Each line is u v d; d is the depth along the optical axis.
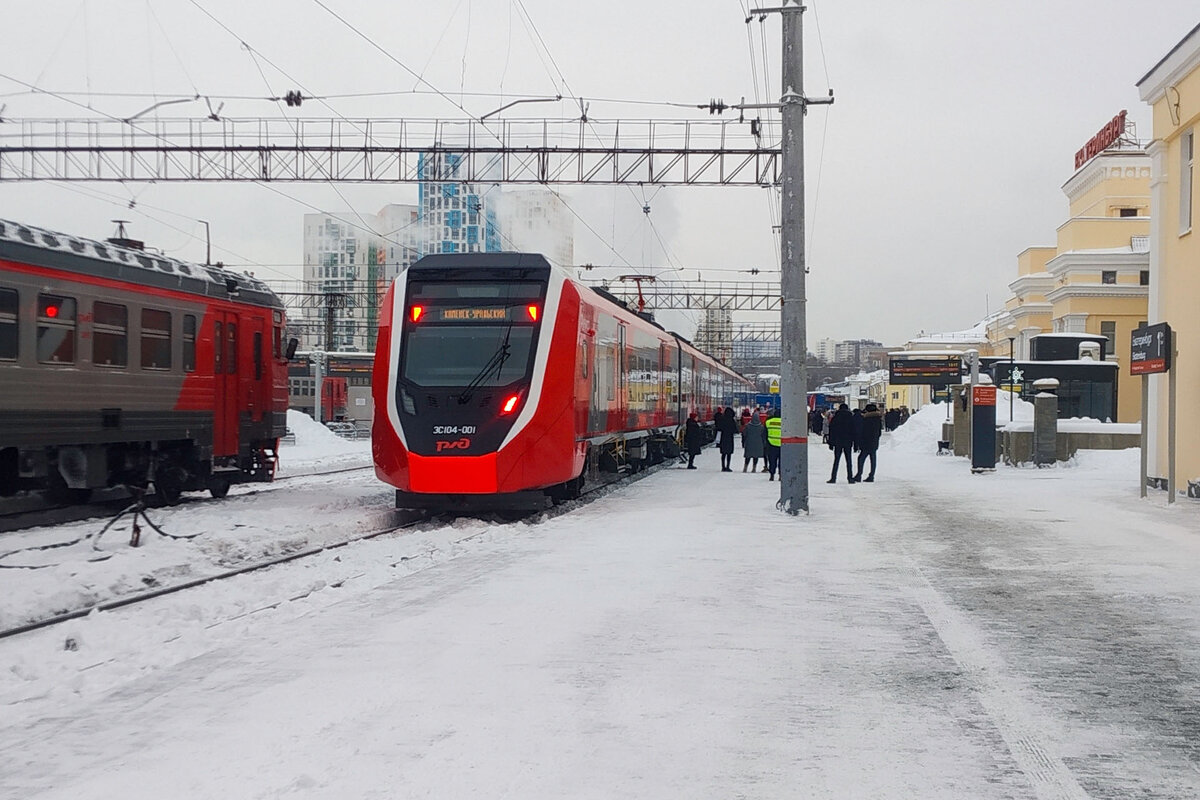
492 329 16.38
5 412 13.84
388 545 13.23
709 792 4.64
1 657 7.45
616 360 21.55
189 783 4.65
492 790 4.62
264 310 20.42
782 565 11.24
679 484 23.73
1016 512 16.98
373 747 5.17
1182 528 14.71
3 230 13.95
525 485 15.87
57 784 4.63
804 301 16.64
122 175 24.22
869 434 23.98
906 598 9.36
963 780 4.82
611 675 6.61
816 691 6.33
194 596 9.69
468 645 7.39
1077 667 6.95
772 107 18.09
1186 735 5.52
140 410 16.53
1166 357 18.22
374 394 16.39
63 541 12.91
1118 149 50.59
